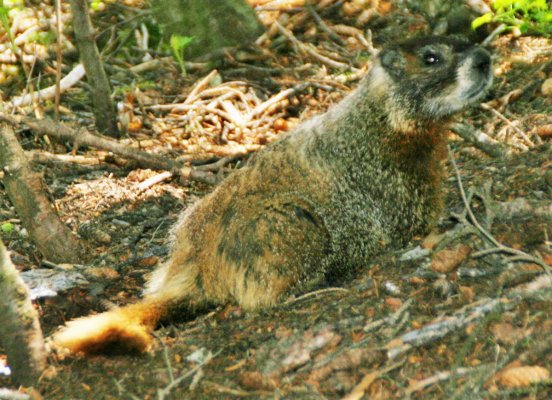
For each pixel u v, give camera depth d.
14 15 18.22
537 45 16.14
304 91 16.09
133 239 11.75
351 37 18.16
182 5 17.75
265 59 17.67
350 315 8.41
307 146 9.84
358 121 9.87
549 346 7.09
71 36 18.12
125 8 19.25
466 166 11.70
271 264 9.16
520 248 8.84
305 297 9.20
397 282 8.77
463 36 16.77
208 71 17.42
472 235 9.27
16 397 7.67
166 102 16.25
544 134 12.16
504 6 16.86
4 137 10.85
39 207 10.74
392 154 9.75
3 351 8.98
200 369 7.92
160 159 12.84
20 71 17.22
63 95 16.36
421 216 9.96
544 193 9.78
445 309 8.12
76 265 10.73
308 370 7.67
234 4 17.77
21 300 8.13
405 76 9.66
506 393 6.69
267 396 7.37
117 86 16.84
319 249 9.41
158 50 18.09
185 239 9.83
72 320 9.22
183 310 9.38
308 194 9.57
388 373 7.34
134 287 10.38
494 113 13.38
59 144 14.41
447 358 7.38
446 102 9.52
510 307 7.76
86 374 8.15
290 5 19.11
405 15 18.67
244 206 9.44
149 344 8.56
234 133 15.09
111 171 13.77
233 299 9.41
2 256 8.05
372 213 9.80
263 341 8.30
